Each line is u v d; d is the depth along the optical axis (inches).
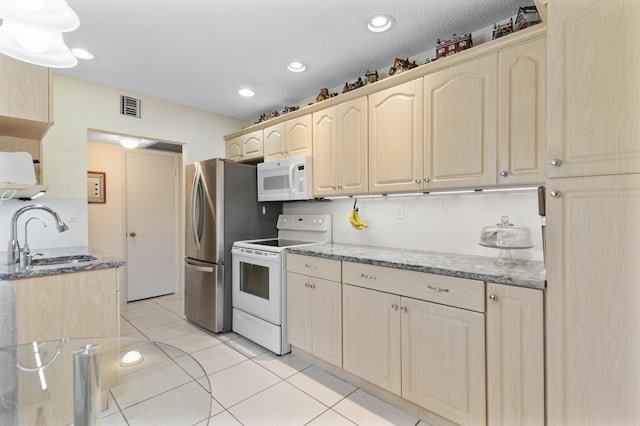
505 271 58.9
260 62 96.1
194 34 80.7
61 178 105.2
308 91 119.4
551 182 47.8
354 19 74.5
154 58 93.4
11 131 84.3
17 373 46.4
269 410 70.4
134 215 160.1
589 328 44.7
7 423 39.1
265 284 101.7
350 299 79.0
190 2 68.1
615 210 42.6
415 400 66.2
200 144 141.6
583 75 44.7
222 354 98.1
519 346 52.5
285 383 81.4
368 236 103.4
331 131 98.3
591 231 44.4
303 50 89.0
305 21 75.3
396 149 81.8
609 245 43.1
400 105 80.9
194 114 139.5
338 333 82.0
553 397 47.9
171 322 127.0
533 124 60.0
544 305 49.9
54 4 37.3
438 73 73.6
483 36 78.3
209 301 116.1
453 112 71.0
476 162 67.5
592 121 44.1
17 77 73.0
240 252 110.8
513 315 53.1
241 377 84.3
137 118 122.3
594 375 44.4
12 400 42.4
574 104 45.5
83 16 72.4
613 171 42.7
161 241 168.4
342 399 74.6
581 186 45.2
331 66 99.0
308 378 83.9
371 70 101.5
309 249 94.4
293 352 98.3
